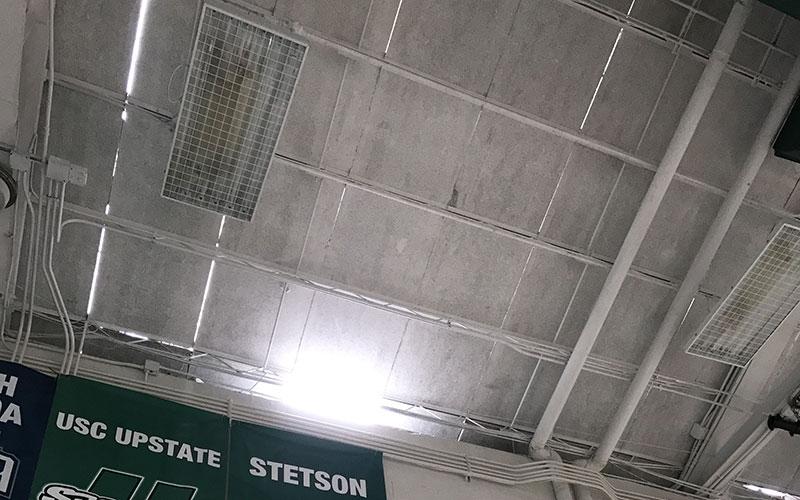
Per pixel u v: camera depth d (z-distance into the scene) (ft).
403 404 29.01
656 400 31.30
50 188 22.75
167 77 23.80
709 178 28.30
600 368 29.68
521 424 30.27
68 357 24.80
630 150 27.27
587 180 27.35
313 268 26.78
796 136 25.79
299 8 23.89
